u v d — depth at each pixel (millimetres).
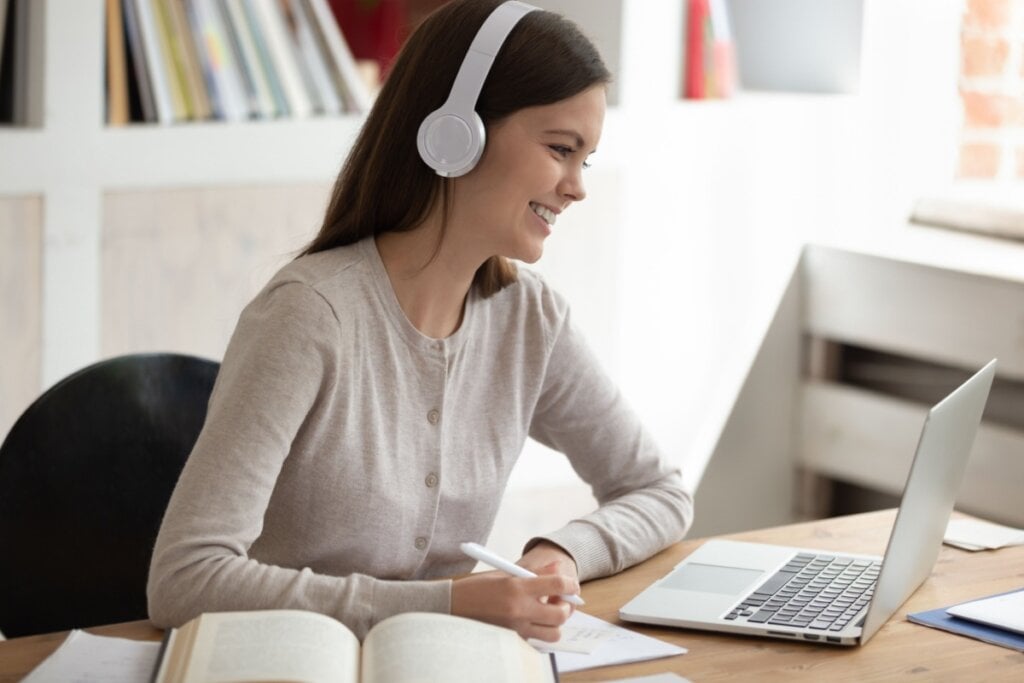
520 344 1982
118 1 2875
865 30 3760
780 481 3910
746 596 1761
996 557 1989
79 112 2818
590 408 2090
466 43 1773
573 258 3492
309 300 1745
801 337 3855
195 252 2998
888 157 3855
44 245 2820
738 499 3859
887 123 3830
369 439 1788
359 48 3469
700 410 3748
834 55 3832
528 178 1761
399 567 1861
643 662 1563
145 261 2943
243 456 1650
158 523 2061
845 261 3689
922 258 3508
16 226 2787
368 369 1792
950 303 3426
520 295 1996
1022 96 3678
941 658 1596
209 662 1324
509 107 1748
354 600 1571
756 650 1608
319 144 3109
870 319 3645
